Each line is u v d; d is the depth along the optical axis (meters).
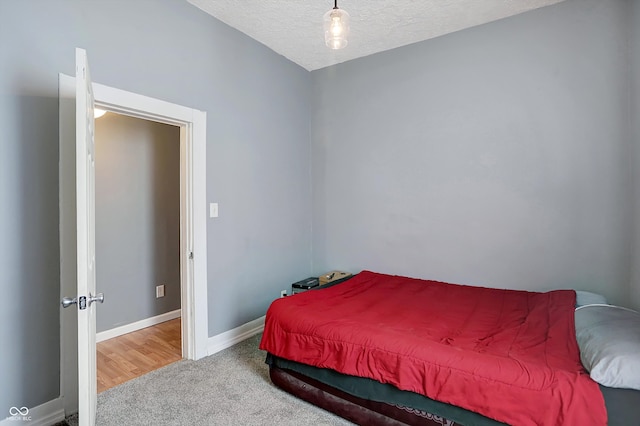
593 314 1.78
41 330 1.81
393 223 3.25
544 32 2.53
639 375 1.21
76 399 1.93
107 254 3.06
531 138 2.60
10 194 1.70
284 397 2.09
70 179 1.89
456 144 2.91
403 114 3.17
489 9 2.55
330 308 2.26
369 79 3.35
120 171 3.17
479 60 2.79
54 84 1.83
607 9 2.31
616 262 2.31
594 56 2.36
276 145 3.32
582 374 1.34
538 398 1.31
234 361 2.57
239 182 2.93
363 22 2.71
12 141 1.70
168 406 1.99
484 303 2.38
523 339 1.75
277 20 2.72
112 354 2.71
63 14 1.86
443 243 2.99
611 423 1.21
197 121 2.56
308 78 3.73
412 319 2.09
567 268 2.48
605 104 2.33
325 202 3.69
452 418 1.50
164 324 3.46
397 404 1.64
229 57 2.82
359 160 3.44
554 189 2.52
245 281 3.01
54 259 1.85
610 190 2.33
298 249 3.62
